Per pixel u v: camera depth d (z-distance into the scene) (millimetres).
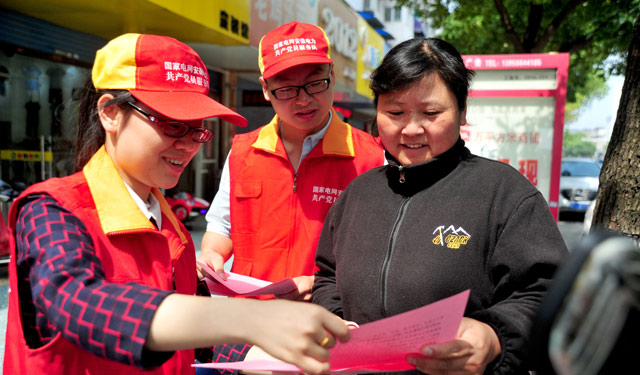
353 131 2277
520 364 1129
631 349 472
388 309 1349
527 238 1272
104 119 1162
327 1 10242
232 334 785
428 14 10195
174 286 1276
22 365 1019
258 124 11195
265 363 1004
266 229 2168
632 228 2170
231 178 2260
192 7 6043
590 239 482
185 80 1194
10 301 1065
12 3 5441
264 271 2156
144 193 1260
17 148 6074
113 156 1198
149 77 1146
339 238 1580
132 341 800
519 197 1326
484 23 9836
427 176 1431
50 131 6445
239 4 7172
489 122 5984
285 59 1971
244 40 7438
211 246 2275
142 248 1155
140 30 6680
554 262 1232
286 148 2232
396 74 1354
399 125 1407
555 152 5836
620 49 8602
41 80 6301
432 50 1375
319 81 2029
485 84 5914
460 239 1317
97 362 1038
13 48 5859
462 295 863
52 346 984
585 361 472
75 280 883
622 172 2215
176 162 1206
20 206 1056
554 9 8711
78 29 6660
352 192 1634
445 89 1366
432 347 967
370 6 27688
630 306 474
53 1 5348
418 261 1331
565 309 465
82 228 1019
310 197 2154
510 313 1183
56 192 1062
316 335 765
